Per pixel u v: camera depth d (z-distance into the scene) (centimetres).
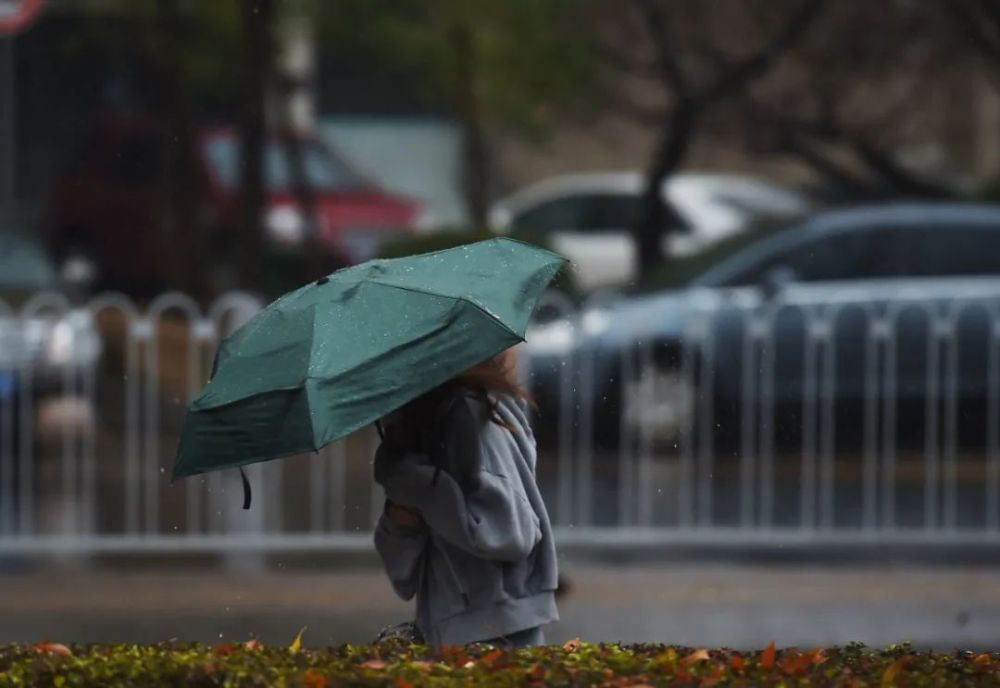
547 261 1402
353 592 2750
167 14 5156
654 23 5141
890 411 3397
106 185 6212
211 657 1241
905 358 3594
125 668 1191
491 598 1380
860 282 3991
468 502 1354
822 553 3127
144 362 3800
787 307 3697
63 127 6625
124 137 6222
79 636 2412
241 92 5178
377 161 7281
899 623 2570
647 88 5997
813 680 1211
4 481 3678
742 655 1325
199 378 3575
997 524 3303
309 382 1259
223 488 3419
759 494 3566
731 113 5459
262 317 1345
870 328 3456
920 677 1234
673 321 3738
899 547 3169
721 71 5181
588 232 6731
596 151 7600
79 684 1173
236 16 5097
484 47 5362
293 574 2900
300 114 7088
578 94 5509
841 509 3462
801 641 2439
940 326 3394
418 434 1384
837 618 2608
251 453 1273
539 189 7300
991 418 3350
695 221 6481
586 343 3625
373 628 2473
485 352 1291
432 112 7281
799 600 2741
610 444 3694
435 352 1285
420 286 1327
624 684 1184
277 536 3072
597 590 2803
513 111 5775
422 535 1408
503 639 1384
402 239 4772
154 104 6231
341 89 7225
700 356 3747
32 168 6662
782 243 4003
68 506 3431
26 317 3756
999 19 4812
